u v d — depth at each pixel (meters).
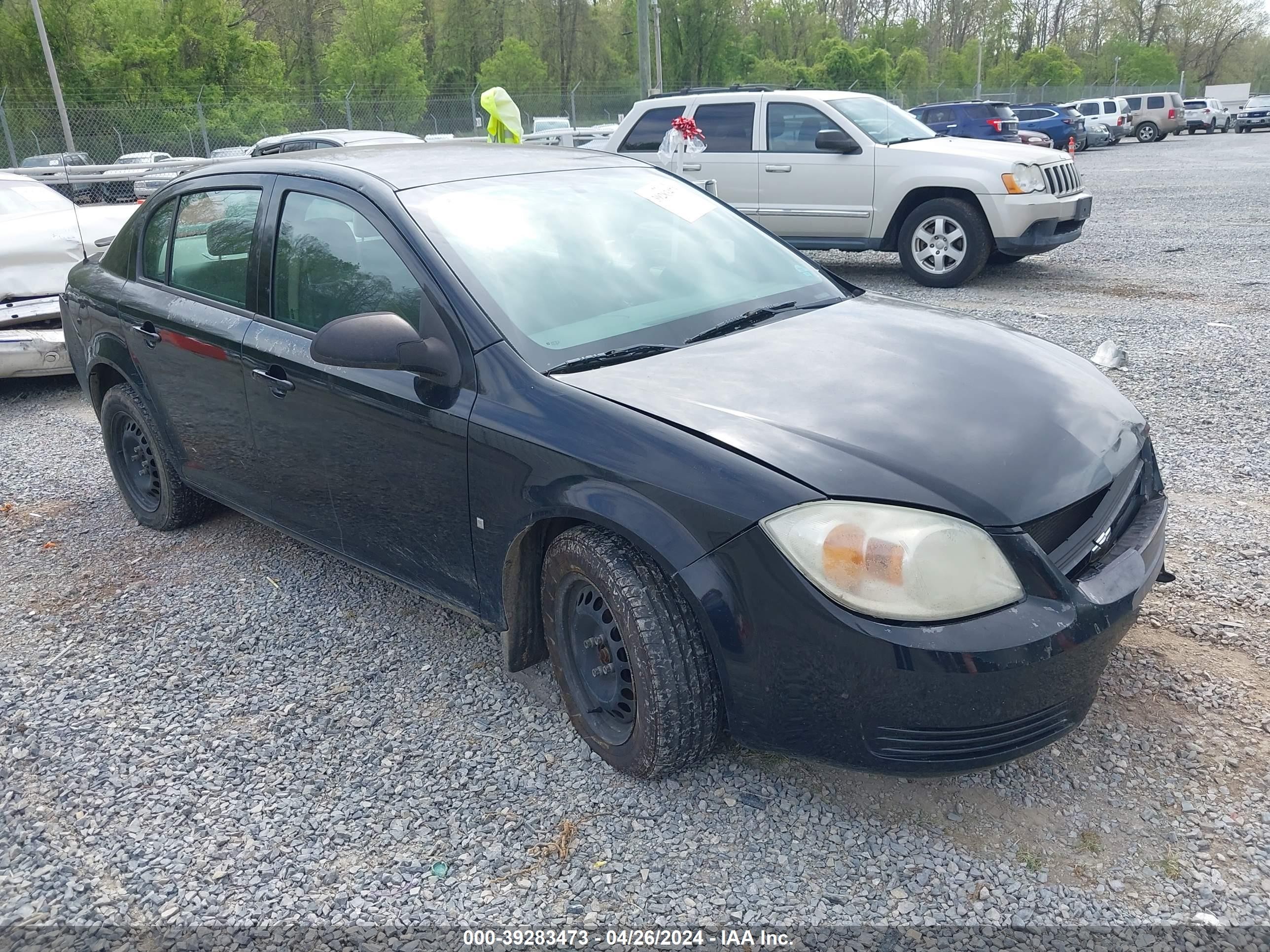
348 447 3.31
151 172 13.19
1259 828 2.50
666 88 40.00
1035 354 3.13
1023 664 2.24
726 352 2.97
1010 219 9.22
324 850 2.62
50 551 4.64
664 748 2.60
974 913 2.30
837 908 2.34
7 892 2.53
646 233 3.54
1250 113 47.41
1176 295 8.72
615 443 2.58
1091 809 2.60
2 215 7.32
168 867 2.58
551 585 2.85
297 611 3.93
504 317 2.94
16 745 3.14
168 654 3.65
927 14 92.44
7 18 41.84
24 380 8.16
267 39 60.47
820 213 10.21
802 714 2.38
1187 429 5.28
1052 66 80.25
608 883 2.45
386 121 32.75
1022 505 2.36
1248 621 3.39
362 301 3.23
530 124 33.91
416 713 3.21
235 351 3.67
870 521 2.27
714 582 2.40
